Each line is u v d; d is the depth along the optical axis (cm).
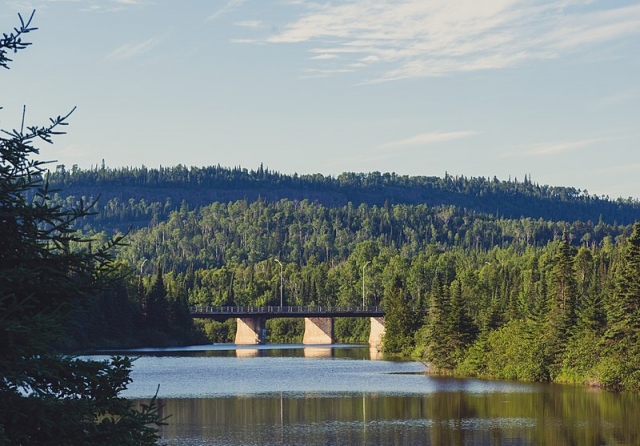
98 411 1767
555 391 8294
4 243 1678
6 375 1549
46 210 1698
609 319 8756
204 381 9288
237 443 5484
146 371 10606
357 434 5844
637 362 8312
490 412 6862
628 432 5856
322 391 8338
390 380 9544
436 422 6359
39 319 1595
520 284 18875
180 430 5972
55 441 1655
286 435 5784
